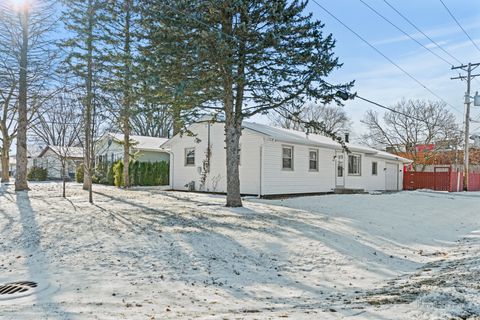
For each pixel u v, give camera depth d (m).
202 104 11.51
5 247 6.01
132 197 13.77
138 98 11.13
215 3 9.77
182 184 19.67
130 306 3.75
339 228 8.58
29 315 3.36
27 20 13.80
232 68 10.21
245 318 3.34
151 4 10.08
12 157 40.91
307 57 10.25
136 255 5.70
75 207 10.04
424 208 14.22
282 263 5.85
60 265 5.14
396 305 3.52
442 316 2.99
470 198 20.08
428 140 35.28
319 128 11.69
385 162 25.00
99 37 13.38
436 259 6.70
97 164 21.41
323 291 4.66
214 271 5.23
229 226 8.04
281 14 10.02
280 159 16.53
